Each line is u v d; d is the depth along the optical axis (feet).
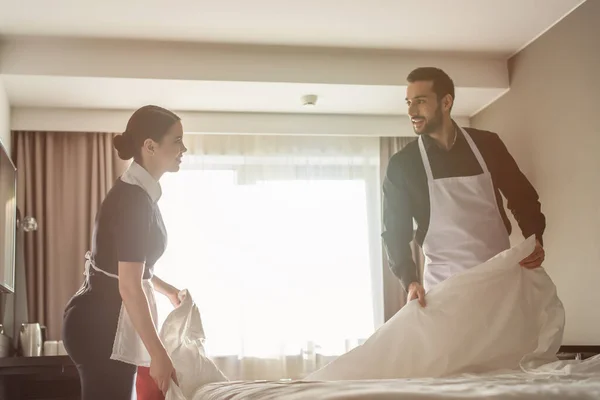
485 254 8.27
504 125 15.08
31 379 9.66
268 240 15.93
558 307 7.15
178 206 15.72
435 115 8.44
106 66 13.26
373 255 16.30
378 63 14.25
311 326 15.79
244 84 13.85
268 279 15.76
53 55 13.10
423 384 4.41
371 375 6.84
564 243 12.98
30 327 12.25
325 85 14.02
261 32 13.01
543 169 13.62
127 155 6.25
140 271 5.63
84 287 6.00
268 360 15.48
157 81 13.50
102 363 5.71
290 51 13.91
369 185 16.53
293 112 15.93
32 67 12.99
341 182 16.46
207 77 13.56
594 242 12.08
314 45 13.69
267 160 16.26
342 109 15.72
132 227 5.70
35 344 12.23
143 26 12.58
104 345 5.71
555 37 13.09
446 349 6.87
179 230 15.64
